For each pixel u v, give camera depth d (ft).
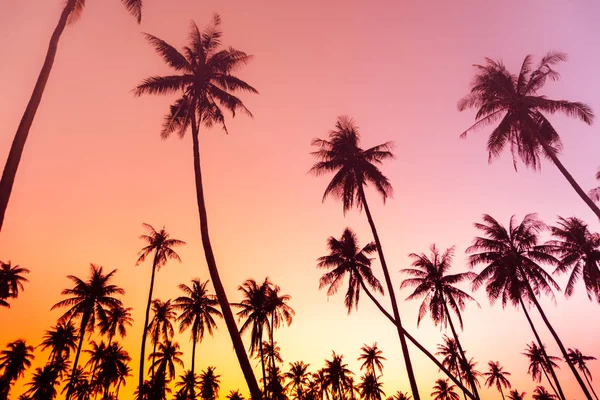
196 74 57.31
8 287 138.72
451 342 205.16
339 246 96.68
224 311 33.55
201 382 208.74
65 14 33.65
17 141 25.18
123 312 157.28
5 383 158.20
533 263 109.50
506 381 257.14
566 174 72.28
